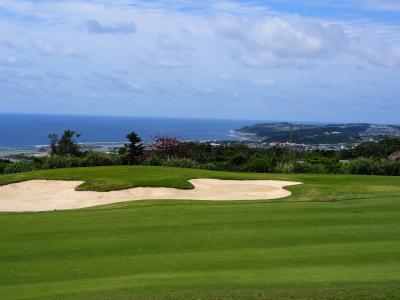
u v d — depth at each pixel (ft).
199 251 38.96
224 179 84.99
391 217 52.21
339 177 90.43
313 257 36.96
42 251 39.22
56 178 82.79
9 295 29.50
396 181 84.53
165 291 29.30
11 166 108.06
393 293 27.20
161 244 41.09
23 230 46.60
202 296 27.37
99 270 34.35
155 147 132.16
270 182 83.76
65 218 52.70
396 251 38.60
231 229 46.42
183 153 134.21
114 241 42.16
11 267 35.24
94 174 85.81
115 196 72.74
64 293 29.58
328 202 63.10
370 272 33.22
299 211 55.83
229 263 35.60
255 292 28.12
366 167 106.01
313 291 28.04
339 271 33.47
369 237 43.14
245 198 69.51
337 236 43.50
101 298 27.68
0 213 57.67
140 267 34.88
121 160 119.44
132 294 28.73
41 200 71.15
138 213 55.01
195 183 81.35
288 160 122.31
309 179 86.99
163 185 76.74
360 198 66.33
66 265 35.60
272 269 34.04
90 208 60.59
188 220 50.72
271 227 47.26
